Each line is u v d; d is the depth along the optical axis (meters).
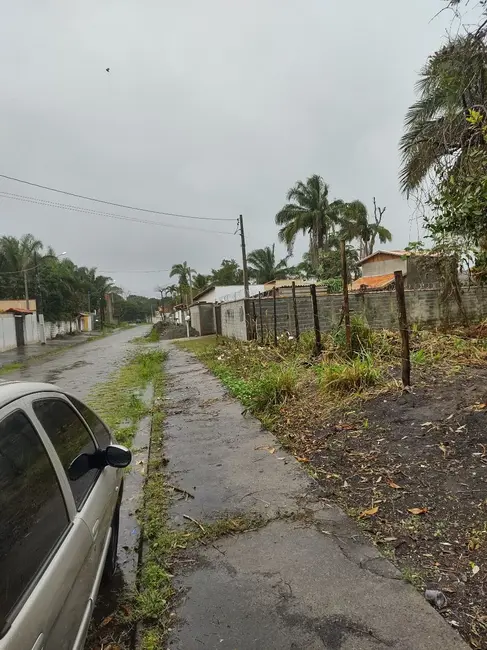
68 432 2.42
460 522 3.19
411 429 4.96
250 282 53.84
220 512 3.78
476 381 6.27
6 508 1.50
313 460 4.73
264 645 2.27
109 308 88.12
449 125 6.66
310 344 11.02
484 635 2.20
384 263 28.92
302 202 38.69
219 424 6.57
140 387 11.11
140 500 4.27
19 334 31.94
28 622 1.37
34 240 44.47
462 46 6.11
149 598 2.71
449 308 15.91
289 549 3.12
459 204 4.82
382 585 2.64
